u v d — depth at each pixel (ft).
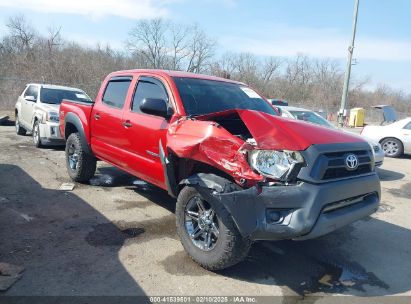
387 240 15.94
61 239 13.87
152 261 12.59
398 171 33.32
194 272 12.01
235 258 11.38
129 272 11.77
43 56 101.76
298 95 174.40
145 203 18.49
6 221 15.17
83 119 19.95
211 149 11.68
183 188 12.78
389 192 25.08
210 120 13.19
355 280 12.23
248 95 17.28
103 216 16.42
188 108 14.44
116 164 17.92
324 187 10.98
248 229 10.64
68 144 21.62
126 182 22.21
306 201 10.72
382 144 42.32
